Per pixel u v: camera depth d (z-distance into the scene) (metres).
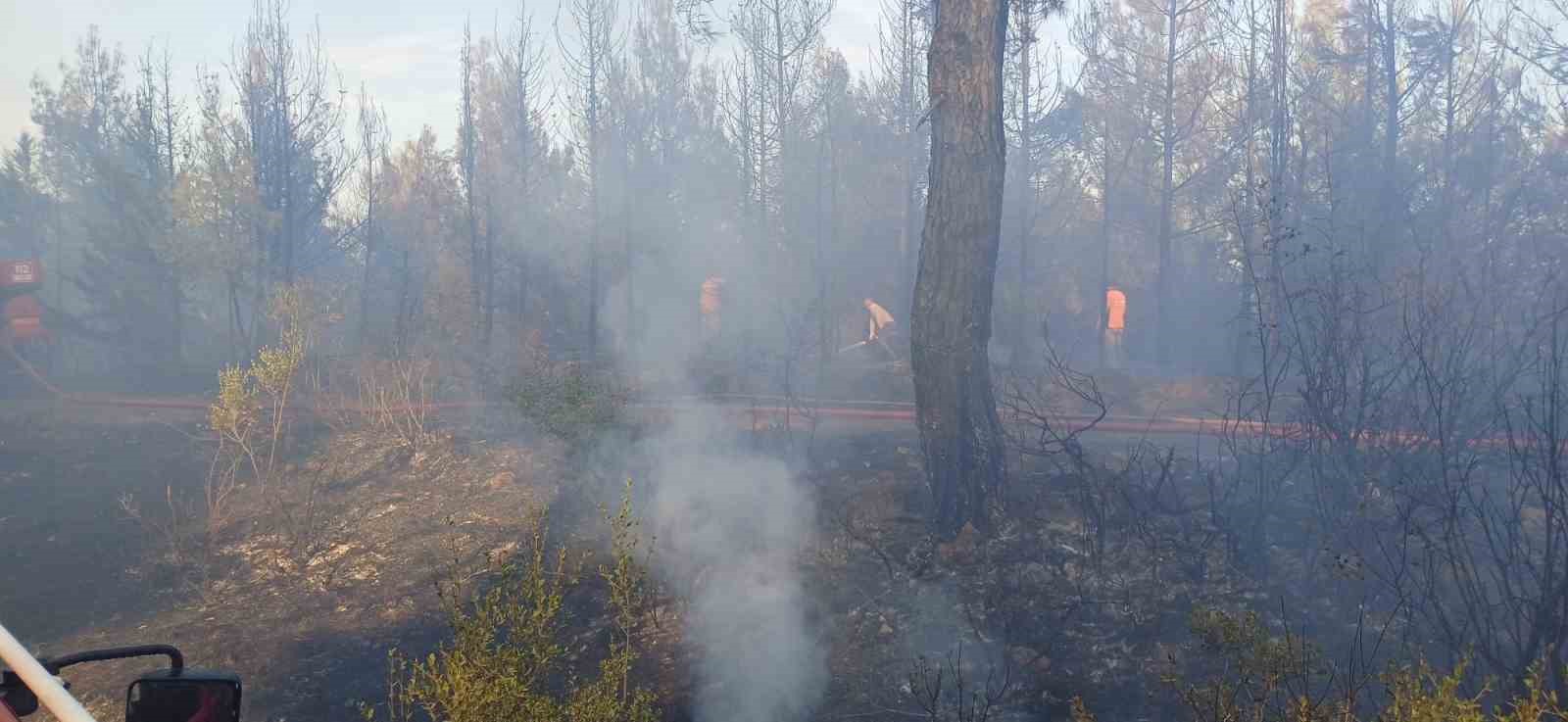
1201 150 24.89
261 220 20.58
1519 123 19.72
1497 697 5.21
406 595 8.19
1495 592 6.50
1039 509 8.62
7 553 9.44
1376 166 19.38
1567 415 7.03
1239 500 8.41
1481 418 7.49
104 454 12.21
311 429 12.60
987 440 8.52
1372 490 7.24
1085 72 23.12
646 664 6.93
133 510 10.09
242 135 21.64
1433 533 6.98
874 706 6.27
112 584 8.91
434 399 14.68
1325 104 20.16
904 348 20.27
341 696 6.75
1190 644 6.50
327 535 9.55
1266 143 21.11
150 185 22.56
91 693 6.94
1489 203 17.73
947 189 8.50
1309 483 8.42
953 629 7.03
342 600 8.29
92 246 22.94
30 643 7.89
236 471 11.38
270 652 7.44
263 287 20.23
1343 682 5.66
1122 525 8.08
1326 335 7.88
